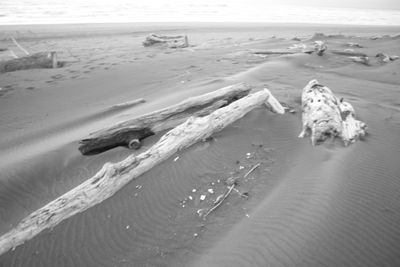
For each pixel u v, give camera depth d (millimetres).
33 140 7090
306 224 3316
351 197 3680
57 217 3750
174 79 11875
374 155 4691
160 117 6133
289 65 12719
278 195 3971
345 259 2846
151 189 4363
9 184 5035
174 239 3479
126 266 3188
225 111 5938
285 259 2914
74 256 3371
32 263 3314
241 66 13250
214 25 38375
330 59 14164
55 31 29172
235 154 5148
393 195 3703
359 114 6664
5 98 10516
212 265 3008
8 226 4133
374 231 3145
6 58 17812
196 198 4148
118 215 3926
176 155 5098
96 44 23484
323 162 4562
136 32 30422
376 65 13266
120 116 7867
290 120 6352
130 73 13508
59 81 12664
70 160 5754
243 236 3326
